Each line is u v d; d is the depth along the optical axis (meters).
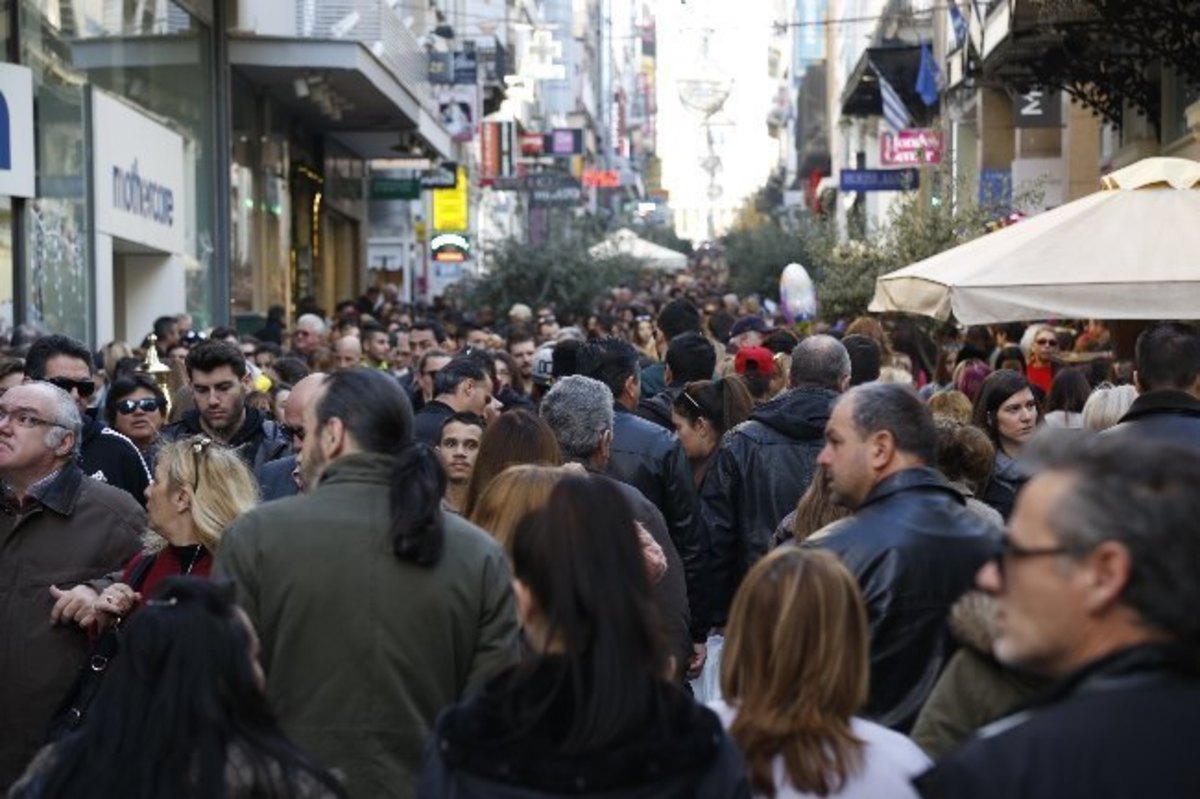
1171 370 14.84
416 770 10.17
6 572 13.55
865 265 49.25
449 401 18.94
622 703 7.18
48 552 13.60
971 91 71.44
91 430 17.92
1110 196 20.86
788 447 17.06
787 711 8.39
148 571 12.99
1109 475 5.79
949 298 20.19
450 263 98.50
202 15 54.31
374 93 63.44
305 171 71.06
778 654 8.41
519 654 10.41
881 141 70.50
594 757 7.13
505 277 77.25
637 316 42.38
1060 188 63.91
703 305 70.00
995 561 6.36
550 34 167.12
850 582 8.54
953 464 15.00
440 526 10.33
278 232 66.00
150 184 49.25
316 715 10.13
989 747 5.75
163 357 30.95
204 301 55.19
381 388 10.59
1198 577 5.59
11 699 13.38
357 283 85.62
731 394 19.39
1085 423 17.56
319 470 10.73
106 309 45.25
